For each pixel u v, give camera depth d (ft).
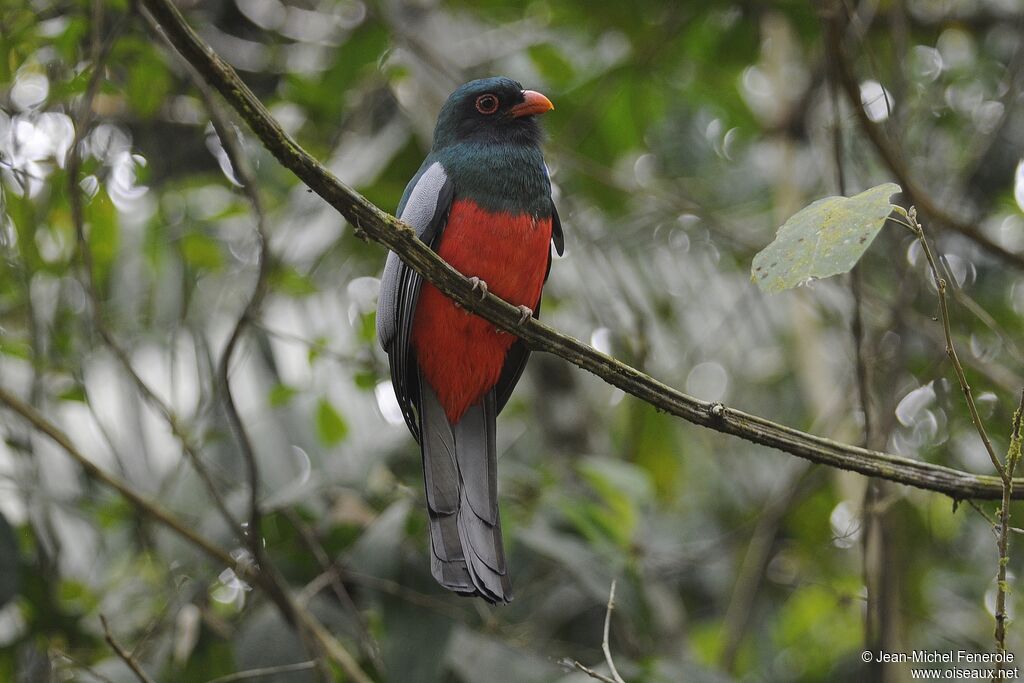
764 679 44.78
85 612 33.50
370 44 40.42
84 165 31.63
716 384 46.62
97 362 35.55
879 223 17.93
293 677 29.53
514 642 30.83
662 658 30.81
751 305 44.78
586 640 36.65
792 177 44.39
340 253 41.06
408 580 30.48
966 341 37.73
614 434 45.50
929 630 40.40
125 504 32.58
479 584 24.70
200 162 40.83
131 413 35.04
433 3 44.55
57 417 34.65
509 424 43.73
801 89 49.03
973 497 22.06
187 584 32.42
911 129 44.96
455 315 26.22
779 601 45.65
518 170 27.63
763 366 47.91
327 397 32.89
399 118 43.11
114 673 30.55
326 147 41.60
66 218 32.99
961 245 44.24
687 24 43.88
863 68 44.68
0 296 33.81
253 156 39.29
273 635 29.91
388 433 35.42
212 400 31.42
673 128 51.19
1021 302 44.96
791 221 18.79
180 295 36.96
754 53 46.39
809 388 40.86
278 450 35.04
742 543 44.34
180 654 30.58
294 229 39.47
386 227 21.91
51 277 33.71
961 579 43.57
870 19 38.27
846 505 38.04
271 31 45.14
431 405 27.43
